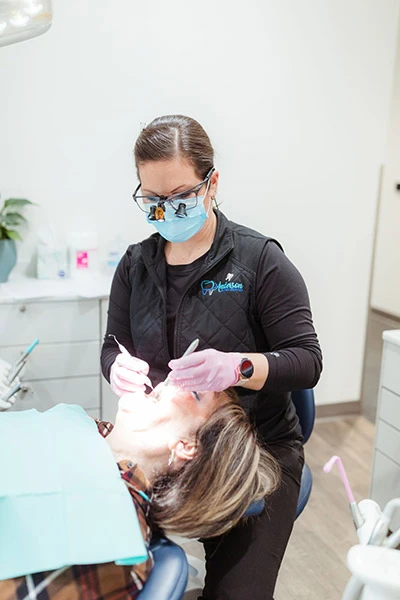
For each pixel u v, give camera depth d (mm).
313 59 2553
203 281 1309
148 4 2328
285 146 2623
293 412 1387
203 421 1122
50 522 901
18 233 2404
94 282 2396
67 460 1028
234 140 2559
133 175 2498
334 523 2152
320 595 1800
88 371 2307
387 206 4430
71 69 2318
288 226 2721
